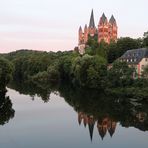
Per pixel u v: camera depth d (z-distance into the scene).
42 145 46.47
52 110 75.62
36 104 84.69
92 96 98.94
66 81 156.50
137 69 122.19
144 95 83.06
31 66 183.75
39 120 63.91
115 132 54.59
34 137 50.81
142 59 122.62
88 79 117.25
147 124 60.69
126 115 68.62
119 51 161.50
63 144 47.12
